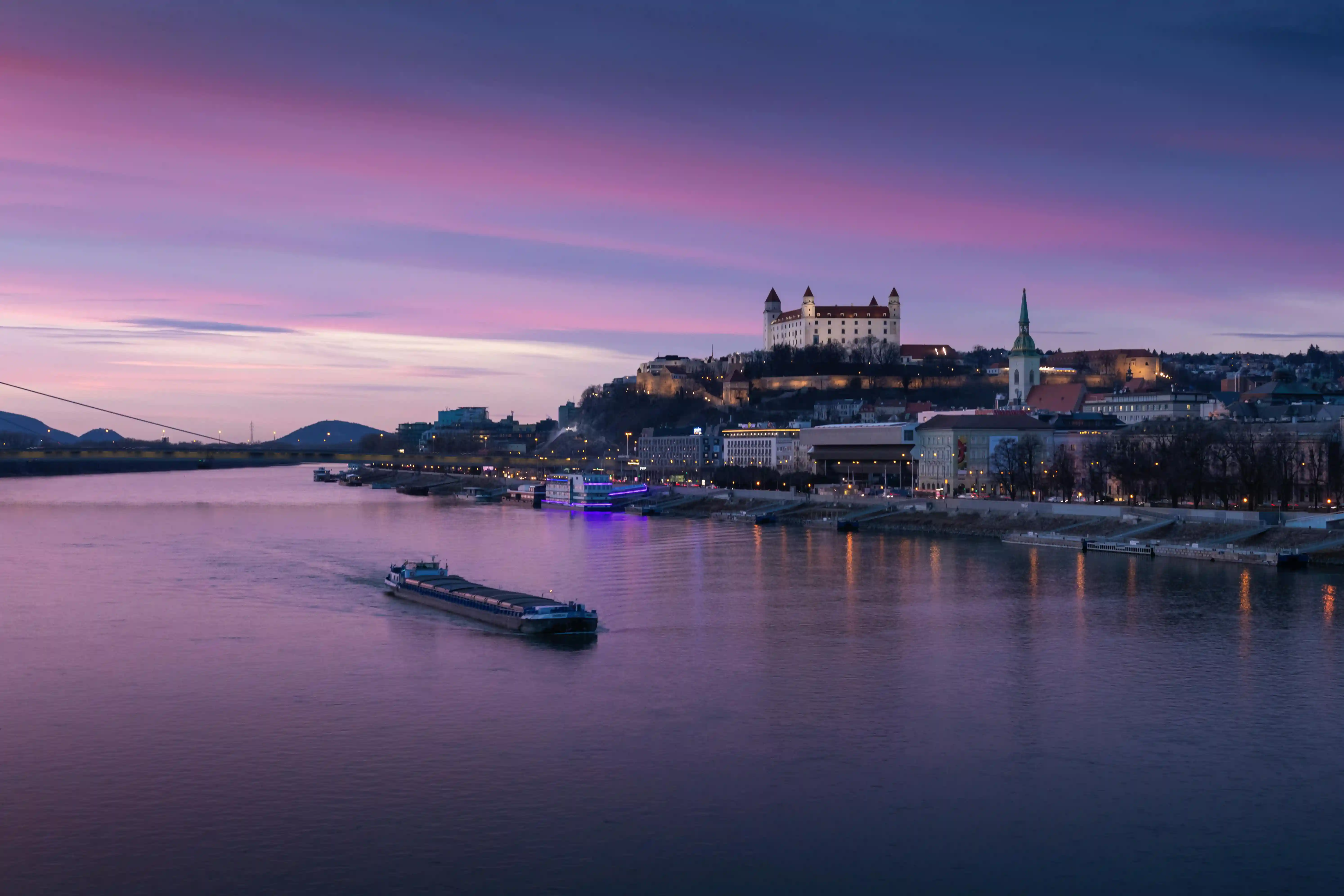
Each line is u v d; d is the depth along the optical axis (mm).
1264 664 153500
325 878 93312
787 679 147750
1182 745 122000
